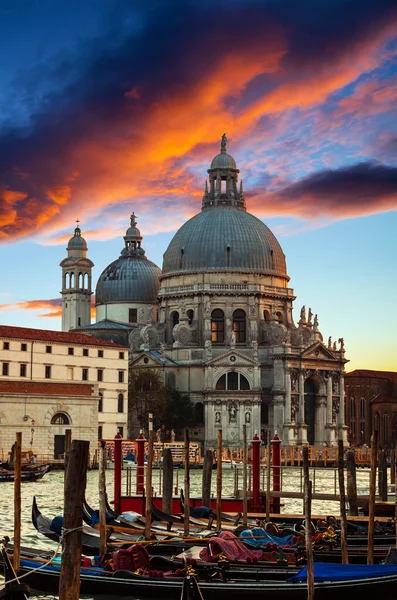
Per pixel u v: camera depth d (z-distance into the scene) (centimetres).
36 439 12612
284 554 4641
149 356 18288
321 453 16288
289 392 17825
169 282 19362
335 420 18762
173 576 4247
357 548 4853
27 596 3566
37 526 5294
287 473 13575
